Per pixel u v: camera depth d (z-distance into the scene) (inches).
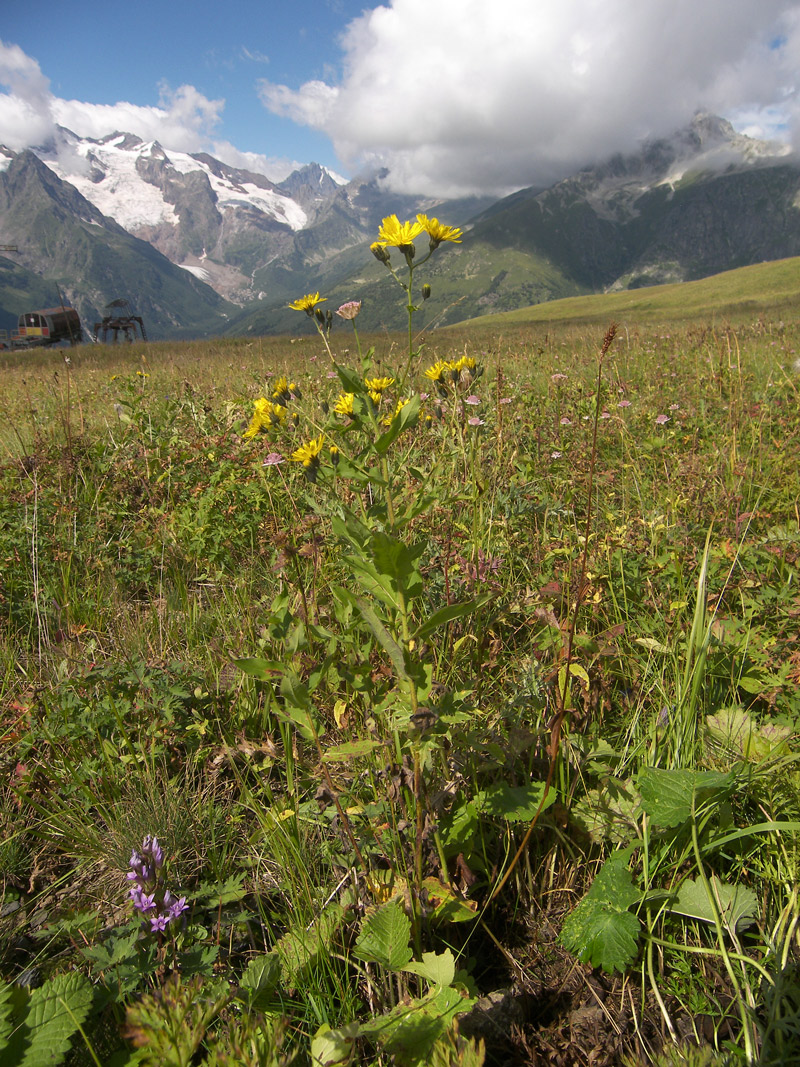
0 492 168.7
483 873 69.0
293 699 55.4
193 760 87.3
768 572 112.4
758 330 463.5
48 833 77.9
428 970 52.7
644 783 66.7
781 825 57.6
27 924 69.1
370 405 62.0
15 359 1067.9
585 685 73.7
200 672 100.3
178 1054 40.4
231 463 170.4
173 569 141.3
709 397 236.5
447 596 84.4
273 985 55.4
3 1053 46.1
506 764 73.5
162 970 54.9
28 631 121.0
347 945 62.2
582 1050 56.1
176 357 726.5
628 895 60.1
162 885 56.1
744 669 92.2
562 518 133.8
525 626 102.5
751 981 56.6
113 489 172.4
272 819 71.1
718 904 60.6
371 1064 51.9
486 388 198.1
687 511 136.3
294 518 125.3
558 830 69.1
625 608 105.0
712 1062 47.6
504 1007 57.9
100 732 91.0
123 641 113.7
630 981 60.2
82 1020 47.8
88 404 282.7
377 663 80.1
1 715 92.4
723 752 76.5
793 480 145.6
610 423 196.2
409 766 59.7
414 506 61.1
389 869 66.7
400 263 65.1
